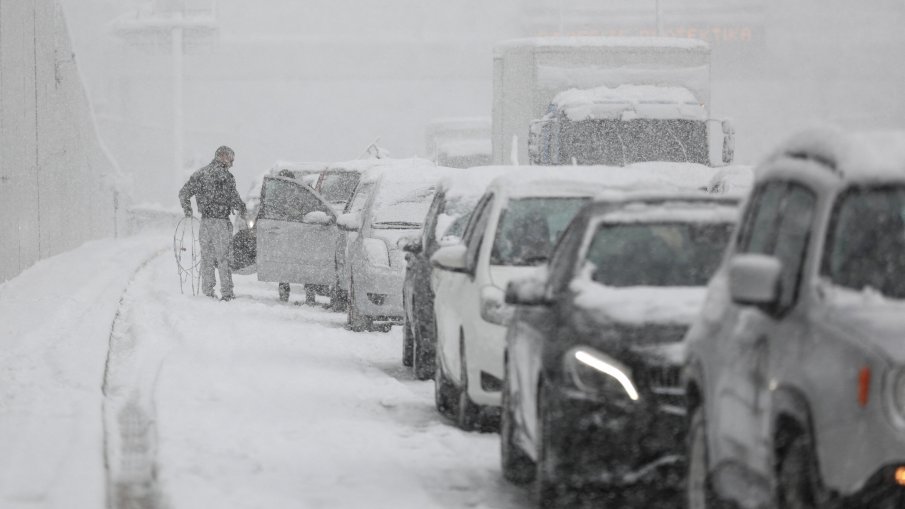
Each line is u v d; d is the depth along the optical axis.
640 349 20.22
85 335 45.12
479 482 23.94
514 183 30.62
